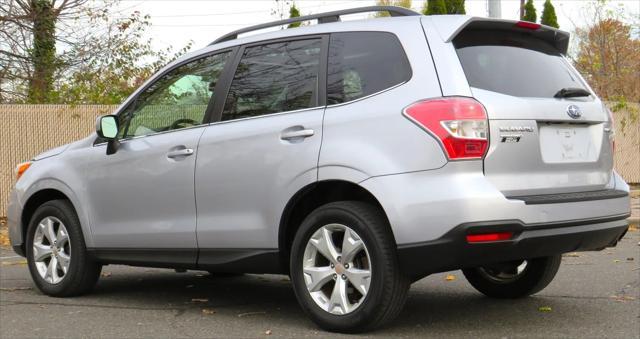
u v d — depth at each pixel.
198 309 6.17
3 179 14.63
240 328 5.38
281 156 5.31
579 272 7.63
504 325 5.28
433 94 4.78
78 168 6.73
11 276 8.36
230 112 5.79
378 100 4.98
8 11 17.56
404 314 5.70
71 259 6.71
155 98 6.39
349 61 5.25
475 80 4.84
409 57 4.96
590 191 5.24
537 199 4.75
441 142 4.63
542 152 4.95
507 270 6.23
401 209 4.68
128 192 6.29
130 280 7.92
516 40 5.31
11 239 7.36
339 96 5.20
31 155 14.82
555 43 5.62
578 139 5.23
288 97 5.48
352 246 4.92
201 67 6.16
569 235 4.85
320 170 5.07
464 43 5.00
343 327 4.99
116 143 6.47
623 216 5.30
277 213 5.31
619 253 9.15
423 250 4.63
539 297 6.33
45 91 17.80
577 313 5.65
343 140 5.02
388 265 4.80
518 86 5.02
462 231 4.53
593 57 27.67
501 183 4.71
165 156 6.05
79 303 6.53
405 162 4.74
